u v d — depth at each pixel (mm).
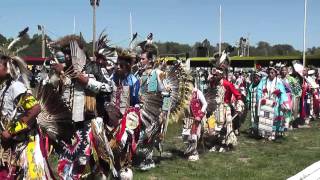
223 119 8906
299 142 10805
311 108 15242
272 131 10906
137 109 5688
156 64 6961
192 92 8031
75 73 4762
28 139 4125
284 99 11117
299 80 14461
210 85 8906
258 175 7145
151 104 6301
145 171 7160
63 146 4785
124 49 5715
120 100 5551
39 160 4109
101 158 4902
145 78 6711
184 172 7219
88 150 4832
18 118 4031
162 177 6824
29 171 4047
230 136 9109
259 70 12516
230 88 8938
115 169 5223
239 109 9188
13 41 4137
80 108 4793
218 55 8984
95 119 4910
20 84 4062
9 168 4035
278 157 8766
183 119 8203
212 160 8266
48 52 4949
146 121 6285
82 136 4836
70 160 4801
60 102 4559
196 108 8055
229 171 7375
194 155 8203
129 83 5688
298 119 14266
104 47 5328
